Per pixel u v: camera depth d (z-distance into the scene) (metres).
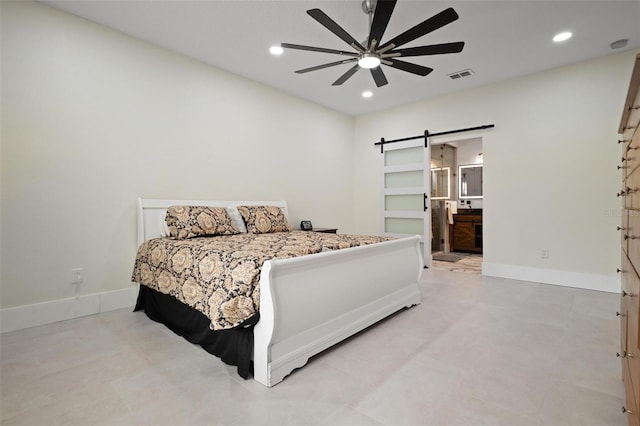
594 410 1.51
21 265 2.52
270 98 4.44
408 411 1.51
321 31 3.02
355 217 6.00
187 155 3.54
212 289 1.95
